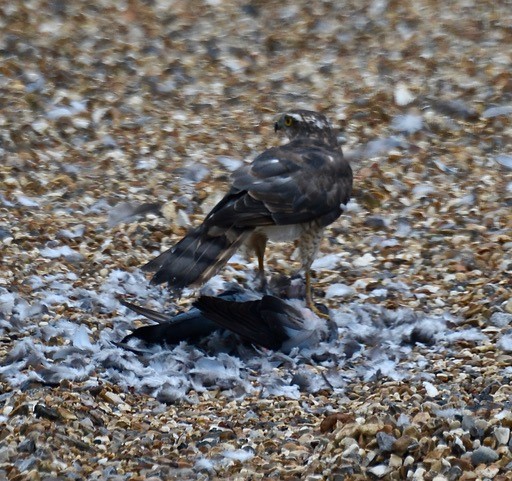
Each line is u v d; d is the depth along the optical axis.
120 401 9.88
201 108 19.12
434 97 19.00
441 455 8.28
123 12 23.55
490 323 11.54
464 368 10.39
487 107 18.41
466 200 15.26
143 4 24.22
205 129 18.14
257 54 21.86
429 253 13.77
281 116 12.53
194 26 23.20
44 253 13.57
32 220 14.62
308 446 8.88
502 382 9.79
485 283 12.72
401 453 8.34
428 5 23.61
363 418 9.04
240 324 10.63
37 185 15.86
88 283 12.85
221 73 20.86
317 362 10.79
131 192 15.68
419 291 12.66
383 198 15.47
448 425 8.58
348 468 8.23
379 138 17.52
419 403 9.34
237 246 10.96
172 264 10.76
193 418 9.62
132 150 17.20
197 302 10.55
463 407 9.12
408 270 13.38
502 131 17.64
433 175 16.22
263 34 22.88
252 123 18.41
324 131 12.40
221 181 16.00
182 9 24.14
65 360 10.40
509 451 8.31
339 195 11.75
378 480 8.21
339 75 20.53
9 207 15.03
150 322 11.73
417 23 22.73
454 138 17.52
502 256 13.45
